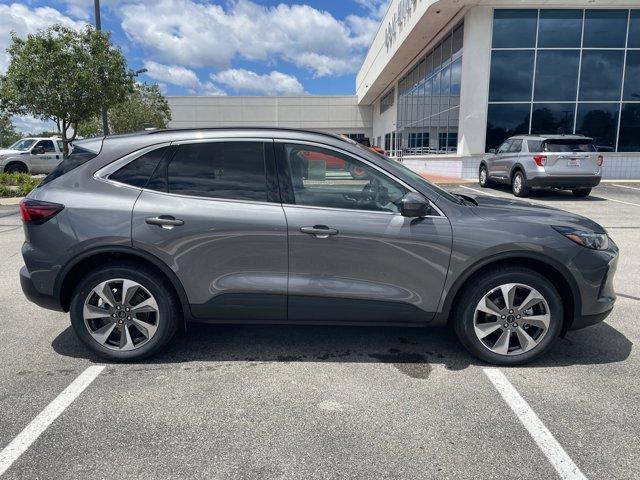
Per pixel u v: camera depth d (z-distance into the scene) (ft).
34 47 48.52
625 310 15.64
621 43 58.29
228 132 11.70
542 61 58.59
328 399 10.27
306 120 151.94
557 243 11.10
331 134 11.94
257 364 11.91
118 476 7.88
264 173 11.45
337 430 9.16
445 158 66.80
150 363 11.93
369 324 11.77
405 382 11.00
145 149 11.68
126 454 8.45
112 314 11.62
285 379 11.15
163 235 11.12
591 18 57.77
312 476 7.89
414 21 66.59
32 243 11.48
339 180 11.41
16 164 69.31
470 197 13.69
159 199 11.33
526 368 11.65
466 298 11.44
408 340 13.37
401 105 104.42
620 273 20.01
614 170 60.70
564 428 9.20
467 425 9.30
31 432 9.07
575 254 11.14
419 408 9.91
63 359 12.14
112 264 11.50
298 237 11.11
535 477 7.89
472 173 60.85
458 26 63.41
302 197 11.37
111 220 11.18
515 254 11.12
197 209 11.19
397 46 80.69
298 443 8.75
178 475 7.91
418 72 87.61
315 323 11.81
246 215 11.16
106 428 9.20
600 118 59.72
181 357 12.28
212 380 11.09
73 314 11.62
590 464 8.20
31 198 11.60
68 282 11.77
